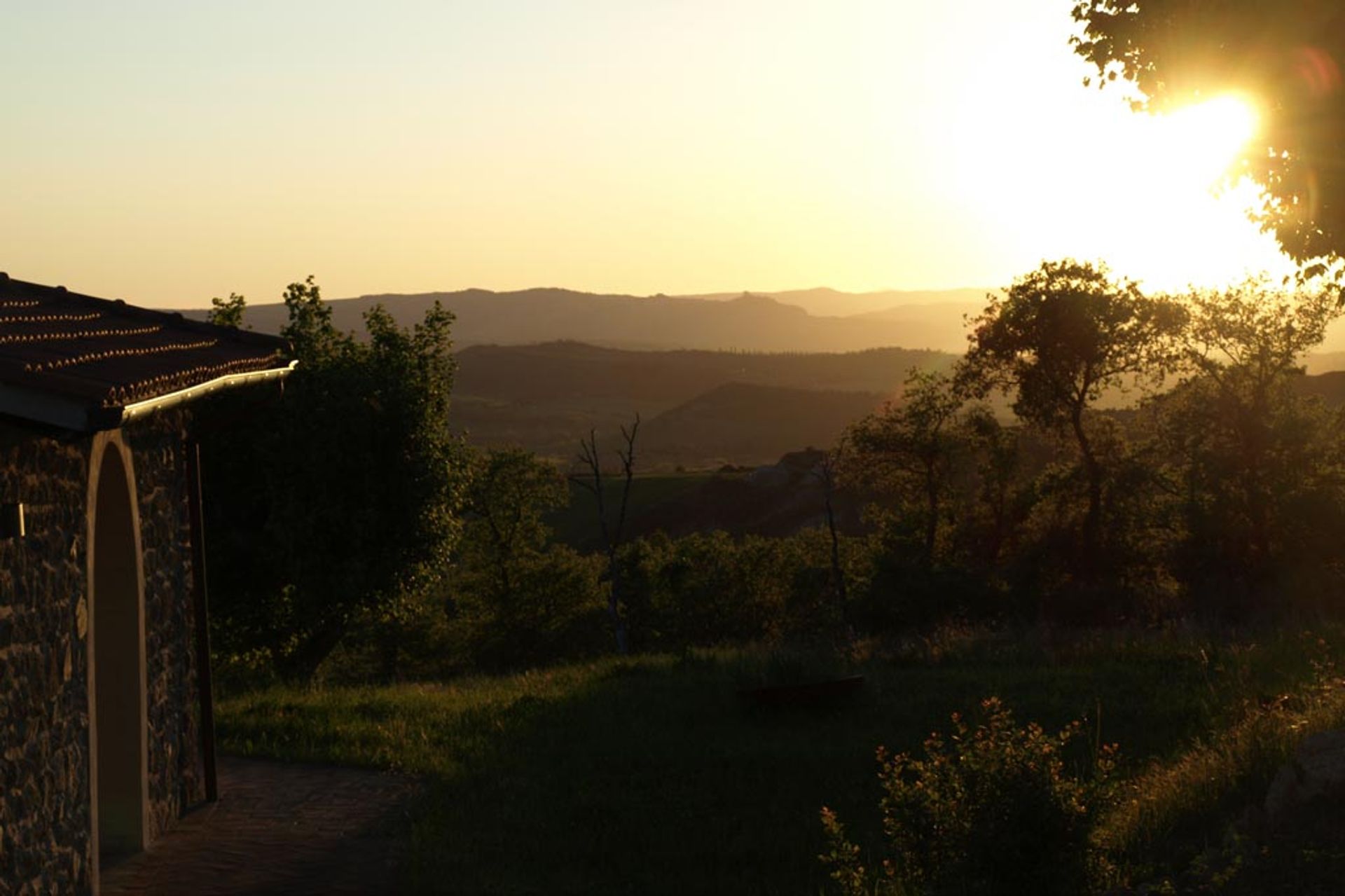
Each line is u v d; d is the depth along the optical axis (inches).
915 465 1861.5
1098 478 1692.9
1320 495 1530.5
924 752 560.7
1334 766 315.6
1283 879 266.7
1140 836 340.5
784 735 614.9
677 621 2149.4
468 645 2111.2
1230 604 1402.6
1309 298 1587.1
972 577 1434.5
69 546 315.3
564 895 371.6
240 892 354.3
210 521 1139.3
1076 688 697.6
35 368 251.6
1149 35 499.8
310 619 1173.1
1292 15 433.1
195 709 464.8
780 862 418.3
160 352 361.7
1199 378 1658.5
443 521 1211.2
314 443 1123.3
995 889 293.6
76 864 315.6
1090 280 1705.2
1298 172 474.3
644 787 515.2
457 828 437.4
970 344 1765.5
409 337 1267.2
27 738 283.1
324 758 540.4
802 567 2154.3
